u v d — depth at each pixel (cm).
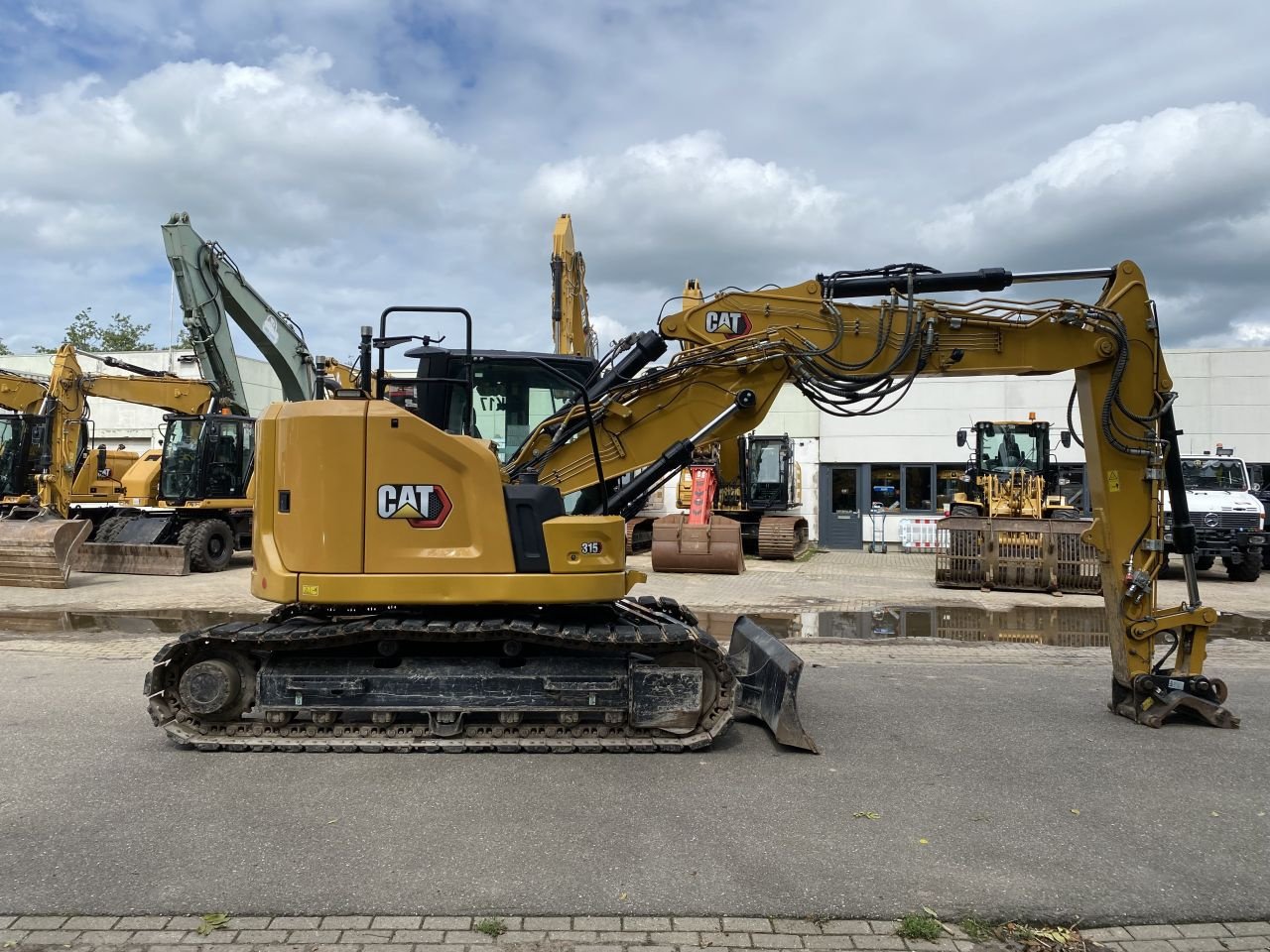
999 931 326
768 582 1530
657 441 619
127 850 385
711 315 632
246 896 342
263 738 527
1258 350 2212
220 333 1705
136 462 1938
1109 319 614
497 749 525
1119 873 373
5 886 350
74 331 5466
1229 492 1733
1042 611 1195
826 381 623
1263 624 1118
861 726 595
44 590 1310
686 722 535
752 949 311
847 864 378
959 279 616
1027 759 526
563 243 1652
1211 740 569
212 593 1284
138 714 609
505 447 732
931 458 2334
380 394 560
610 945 311
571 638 519
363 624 529
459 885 354
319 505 525
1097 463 636
